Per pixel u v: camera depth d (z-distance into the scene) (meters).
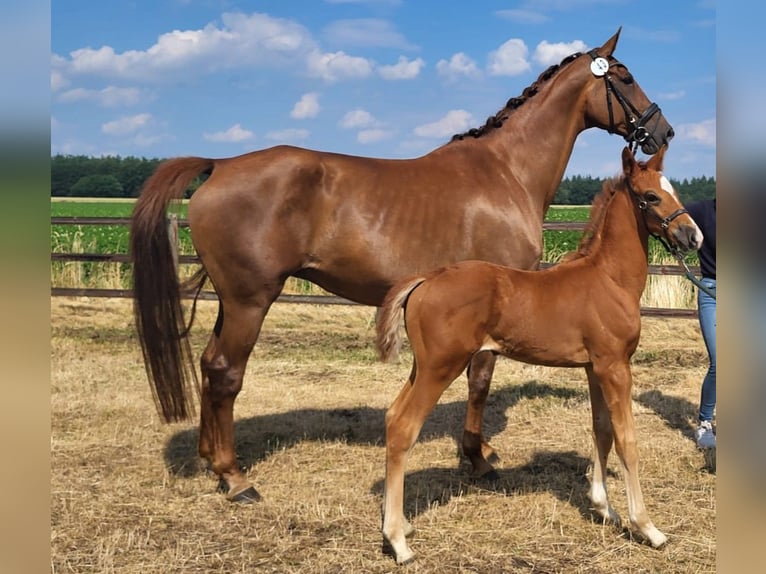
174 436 5.19
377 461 4.73
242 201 3.93
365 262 4.17
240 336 4.04
